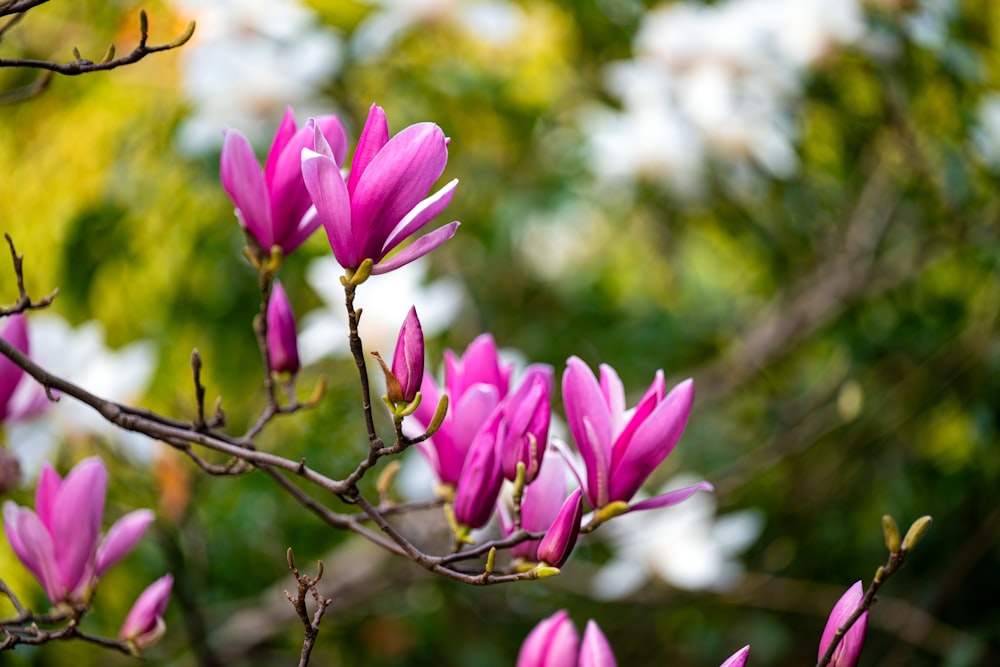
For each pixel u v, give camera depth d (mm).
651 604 3105
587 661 1865
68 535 1918
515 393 1887
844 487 3391
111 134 2713
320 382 1975
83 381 2365
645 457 1848
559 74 3240
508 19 2854
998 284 3021
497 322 3707
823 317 3363
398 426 1802
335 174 1769
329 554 3232
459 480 1906
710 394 3623
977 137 2895
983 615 3113
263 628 2988
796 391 3691
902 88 2943
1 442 2295
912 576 3246
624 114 3197
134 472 2572
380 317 2555
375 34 2752
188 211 2756
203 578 2701
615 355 3615
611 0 3102
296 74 2615
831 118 3174
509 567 1894
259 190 1890
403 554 1921
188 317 2826
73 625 1928
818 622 3430
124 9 2643
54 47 2645
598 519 1858
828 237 3383
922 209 3234
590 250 4020
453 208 3281
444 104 2982
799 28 2857
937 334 3158
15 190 2582
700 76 2912
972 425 3023
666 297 4016
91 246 2672
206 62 2580
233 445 1895
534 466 1857
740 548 3107
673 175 3014
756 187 3154
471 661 3250
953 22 2854
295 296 2904
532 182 3229
